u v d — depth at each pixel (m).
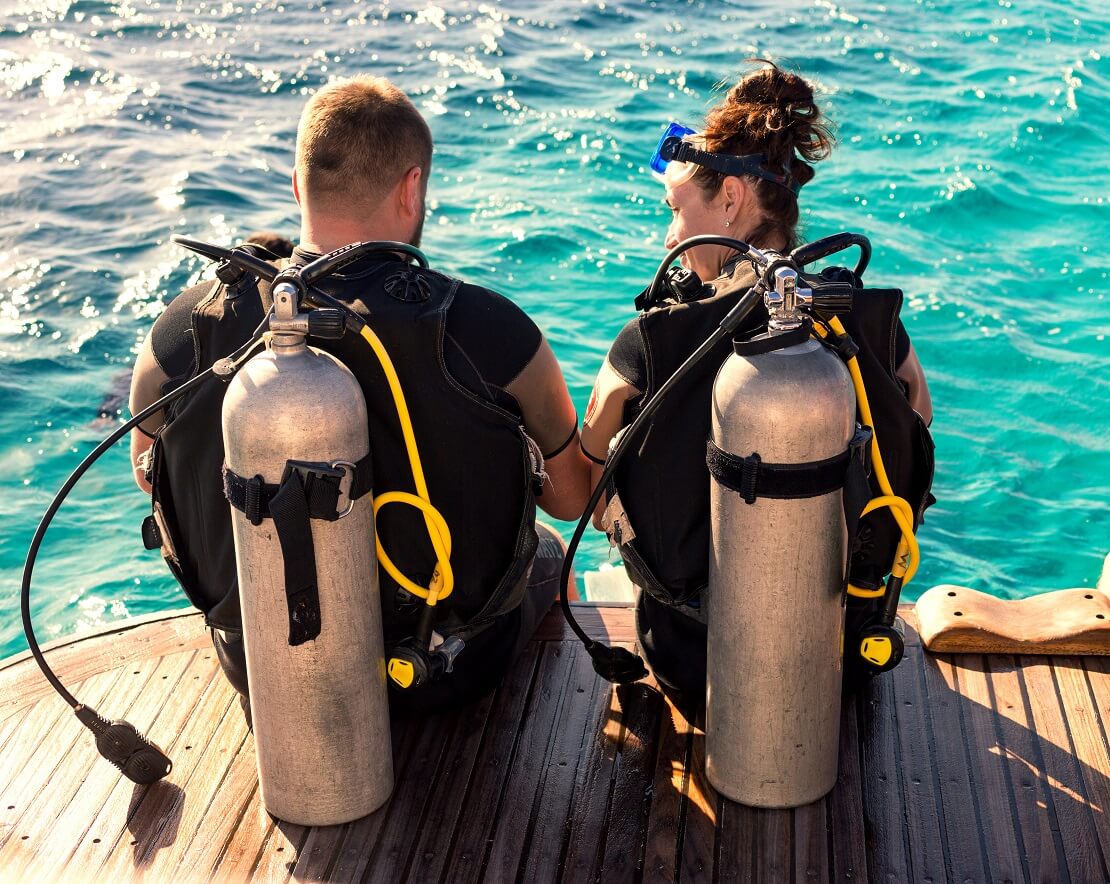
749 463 1.97
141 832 2.24
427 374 2.11
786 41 10.70
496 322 2.19
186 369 2.21
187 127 8.87
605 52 10.53
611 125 8.88
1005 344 5.98
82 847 2.21
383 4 12.10
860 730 2.48
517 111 9.19
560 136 8.68
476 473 2.20
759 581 2.05
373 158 2.13
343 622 2.06
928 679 2.64
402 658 2.19
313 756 2.16
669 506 2.28
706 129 2.36
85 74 9.92
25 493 4.93
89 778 2.39
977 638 2.70
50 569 4.54
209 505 2.23
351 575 2.04
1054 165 8.08
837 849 2.19
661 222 7.39
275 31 11.26
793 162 2.35
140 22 11.44
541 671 2.70
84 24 11.32
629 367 2.28
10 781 2.38
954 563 4.57
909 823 2.24
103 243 6.94
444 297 2.14
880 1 11.83
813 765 2.23
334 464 1.93
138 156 8.20
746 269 2.25
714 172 2.32
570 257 6.91
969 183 7.73
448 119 9.03
